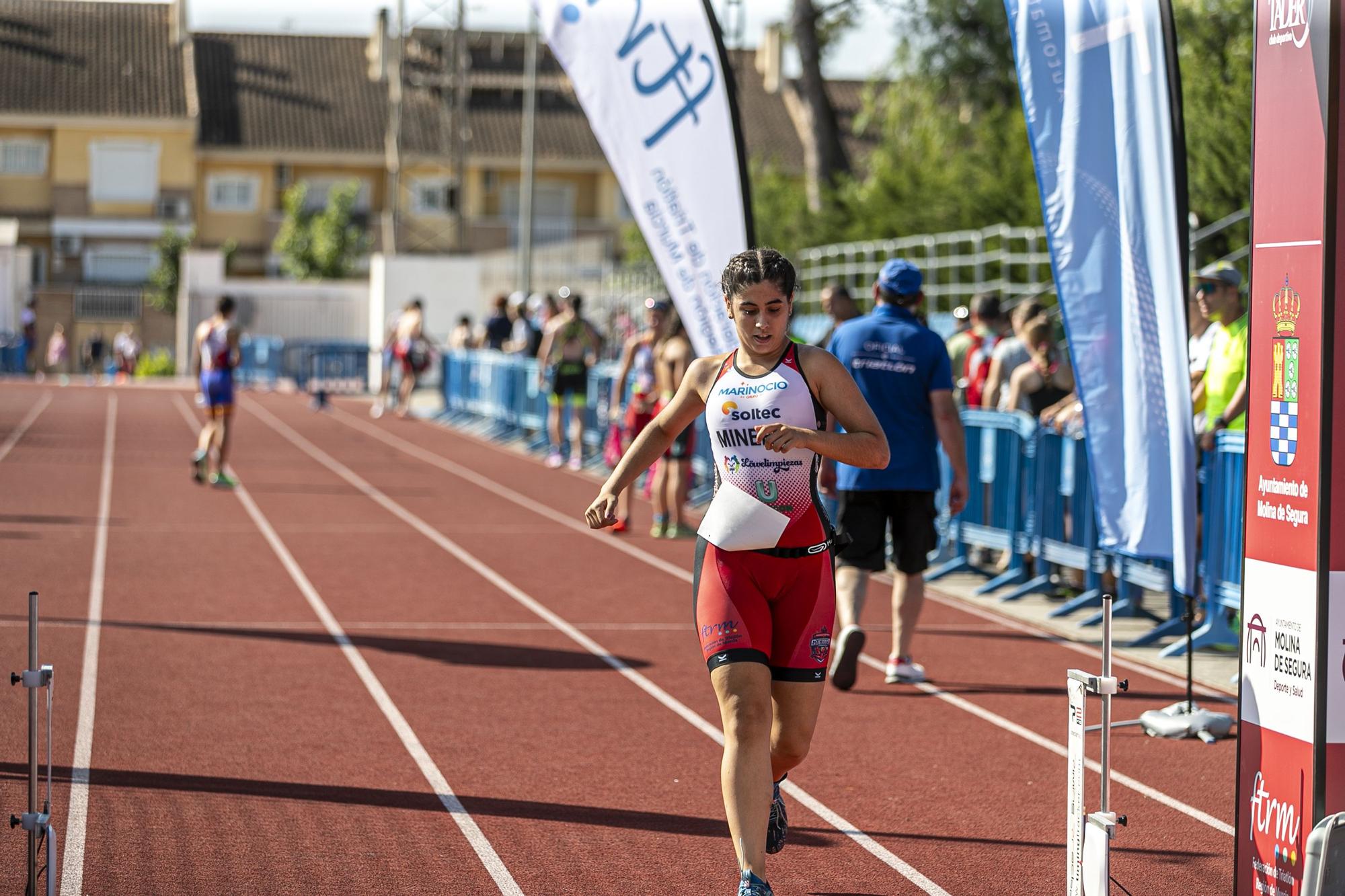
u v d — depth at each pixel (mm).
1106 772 5316
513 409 29109
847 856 6781
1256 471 5637
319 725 8734
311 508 18688
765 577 5855
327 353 45812
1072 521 12891
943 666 10750
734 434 5836
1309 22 5305
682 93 12344
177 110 67500
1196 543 8875
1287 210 5441
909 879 6492
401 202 68875
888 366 9547
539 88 71562
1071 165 8719
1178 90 8398
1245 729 5688
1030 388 13969
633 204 12523
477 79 70562
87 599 12375
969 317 17188
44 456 24219
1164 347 8680
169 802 7270
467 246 67500
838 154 40375
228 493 19984
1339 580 5262
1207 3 24125
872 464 5777
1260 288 5598
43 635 10953
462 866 6516
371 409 38531
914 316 9766
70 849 6570
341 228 63719
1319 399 5266
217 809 7195
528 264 39938
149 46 70812
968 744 8727
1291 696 5426
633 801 7496
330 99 70562
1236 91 21391
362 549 15539
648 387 17156
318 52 73062
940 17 40531
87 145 67312
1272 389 5535
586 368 24031
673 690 9836
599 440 25438
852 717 9328
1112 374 8914
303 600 12609
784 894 6293
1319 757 5266
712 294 12422
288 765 7938
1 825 6816
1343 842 5117
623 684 9953
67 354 58094
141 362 55719
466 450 27484
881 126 44781
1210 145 21688
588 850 6766
